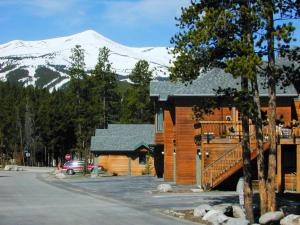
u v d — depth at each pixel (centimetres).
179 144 4000
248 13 1659
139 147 6669
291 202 2655
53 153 12350
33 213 2189
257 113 1917
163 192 3297
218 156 3494
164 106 4538
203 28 1702
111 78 10638
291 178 3588
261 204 1972
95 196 3116
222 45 1719
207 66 1855
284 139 3244
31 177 6112
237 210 2005
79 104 10406
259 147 1970
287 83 1941
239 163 3331
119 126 7156
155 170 5628
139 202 2684
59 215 2111
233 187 3503
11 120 12825
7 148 12800
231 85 3934
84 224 1834
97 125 10375
